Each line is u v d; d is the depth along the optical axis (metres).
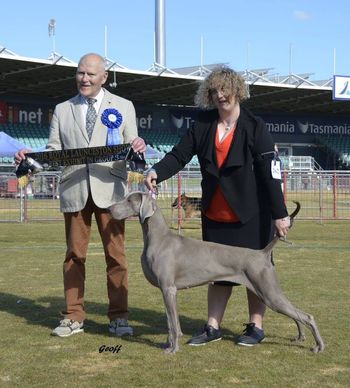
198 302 6.87
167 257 4.94
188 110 44.22
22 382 4.21
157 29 38.31
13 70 33.00
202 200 5.36
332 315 6.15
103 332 5.59
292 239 13.45
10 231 15.10
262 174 5.13
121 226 5.54
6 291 7.46
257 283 4.88
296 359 4.75
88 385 4.15
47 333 5.53
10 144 23.19
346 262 9.86
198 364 4.62
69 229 5.59
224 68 5.18
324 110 46.62
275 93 40.38
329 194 18.86
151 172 5.23
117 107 5.62
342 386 4.14
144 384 4.18
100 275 8.66
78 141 5.53
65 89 37.78
